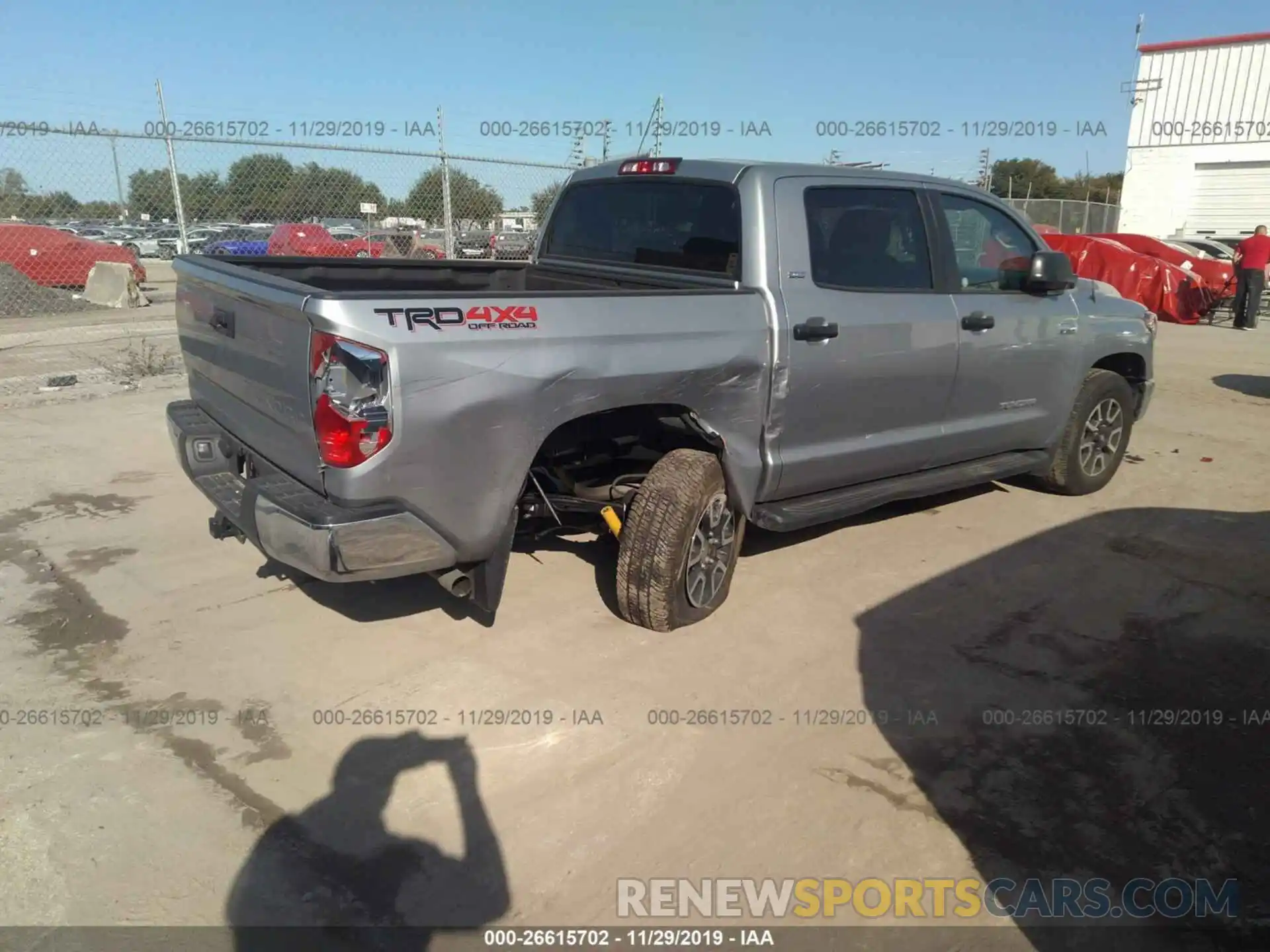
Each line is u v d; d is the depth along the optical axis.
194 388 4.15
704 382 3.66
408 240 11.36
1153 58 24.41
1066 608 4.31
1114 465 6.06
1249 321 15.75
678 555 3.75
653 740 3.19
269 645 3.76
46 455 6.14
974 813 2.88
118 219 9.81
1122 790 3.01
